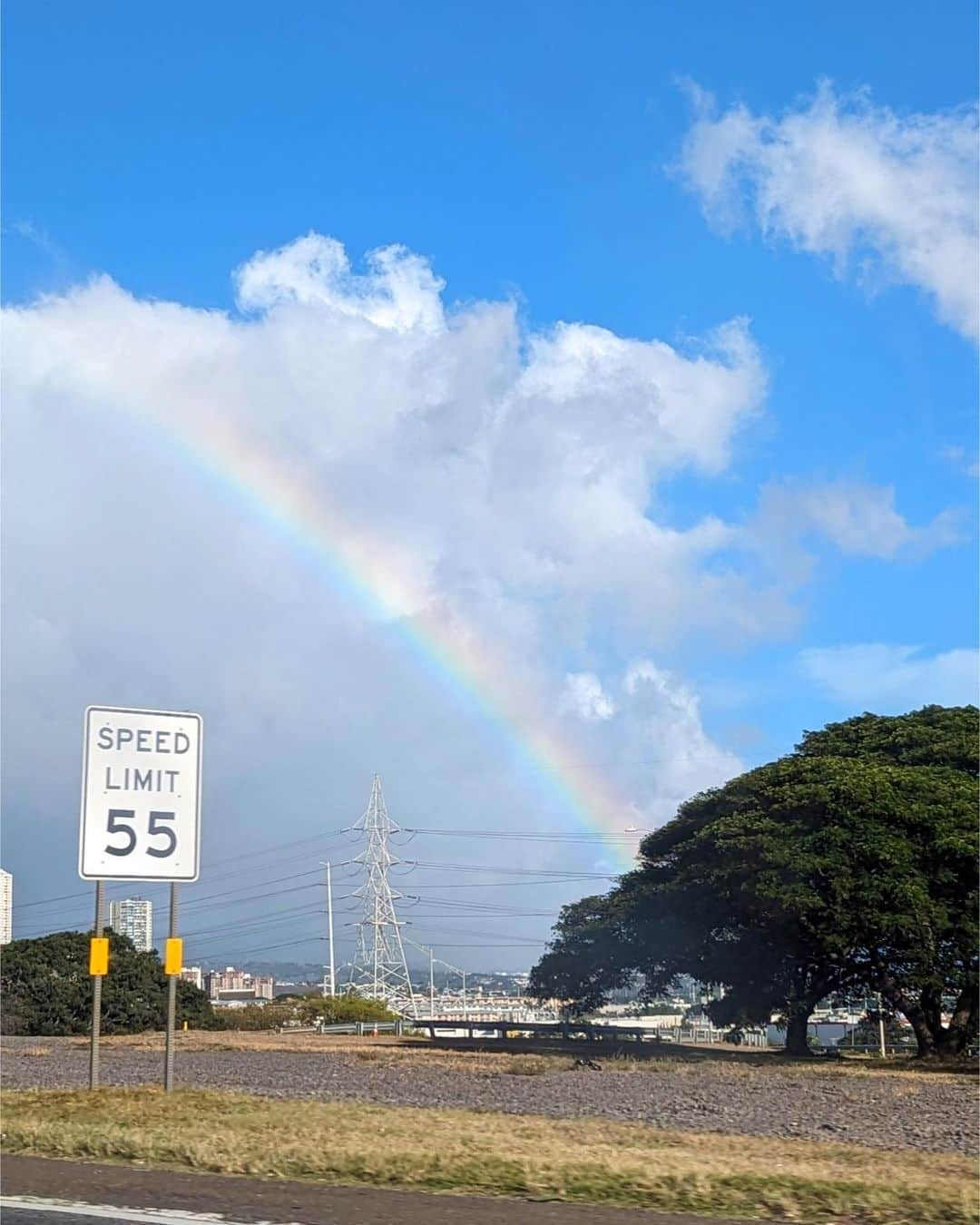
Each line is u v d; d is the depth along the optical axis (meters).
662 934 43.97
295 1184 11.55
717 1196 10.87
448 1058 36.91
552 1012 98.06
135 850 19.28
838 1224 10.02
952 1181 12.06
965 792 38.88
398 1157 12.59
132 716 19.44
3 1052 39.09
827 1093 25.92
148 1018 64.56
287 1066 31.95
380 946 89.25
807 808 38.50
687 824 45.31
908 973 39.41
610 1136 15.66
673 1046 49.84
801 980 43.16
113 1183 11.53
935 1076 32.25
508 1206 10.56
